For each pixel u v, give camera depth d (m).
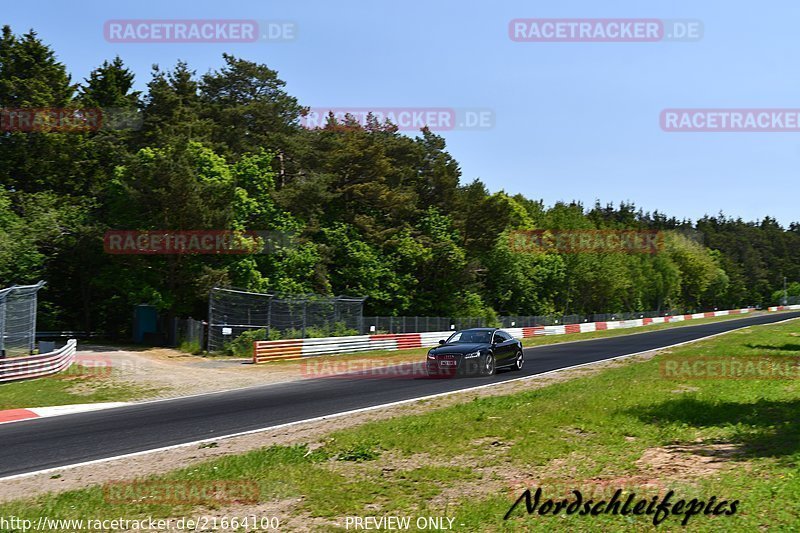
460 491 6.84
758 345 26.34
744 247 167.00
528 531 5.47
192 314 41.06
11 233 36.84
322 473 7.70
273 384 19.12
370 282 47.69
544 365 21.72
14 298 22.91
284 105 50.44
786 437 8.55
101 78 55.84
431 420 10.90
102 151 45.50
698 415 10.53
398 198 50.19
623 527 5.40
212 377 20.75
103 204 40.81
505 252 63.84
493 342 19.23
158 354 29.50
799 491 5.99
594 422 10.22
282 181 47.94
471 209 59.19
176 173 33.50
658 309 102.12
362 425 11.00
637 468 7.42
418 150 60.28
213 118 46.47
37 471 8.59
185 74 49.56
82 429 11.91
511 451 8.43
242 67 50.53
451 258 51.91
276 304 30.30
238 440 10.34
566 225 79.06
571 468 7.56
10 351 22.66
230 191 35.53
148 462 8.95
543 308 69.88
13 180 43.66
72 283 45.75
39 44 48.31
